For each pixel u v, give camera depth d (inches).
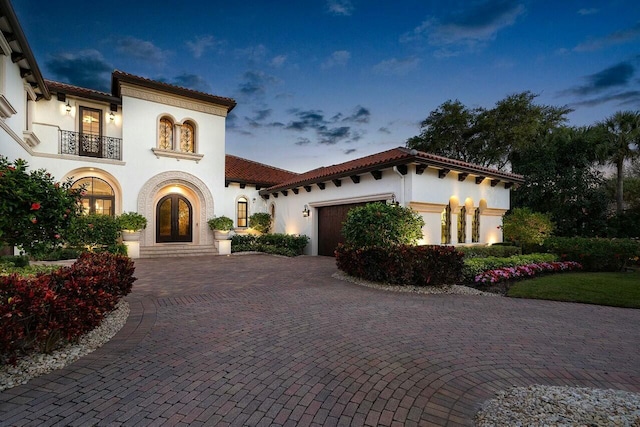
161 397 107.9
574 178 667.4
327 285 318.7
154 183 588.7
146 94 583.2
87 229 434.9
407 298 268.5
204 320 199.5
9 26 325.7
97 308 163.8
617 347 164.9
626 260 447.2
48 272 184.5
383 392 113.7
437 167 426.6
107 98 545.0
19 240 164.9
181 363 135.6
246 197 743.7
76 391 111.0
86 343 154.5
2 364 124.0
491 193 527.5
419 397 110.7
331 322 197.3
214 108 658.8
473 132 988.6
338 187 541.6
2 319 114.9
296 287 308.2
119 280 211.6
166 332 175.6
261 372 128.0
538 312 233.1
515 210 500.1
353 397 110.0
